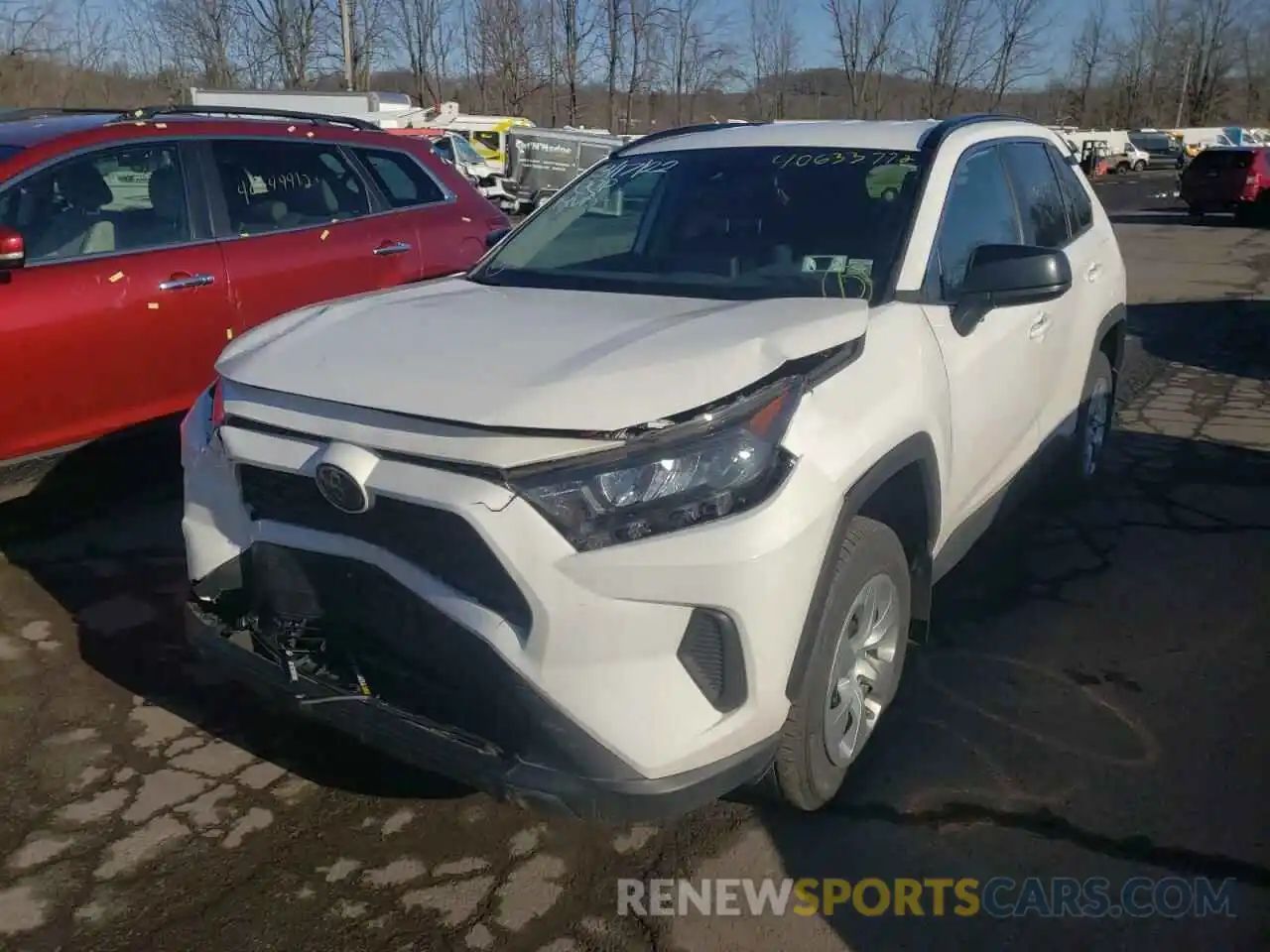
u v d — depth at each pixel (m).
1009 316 3.82
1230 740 3.39
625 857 2.90
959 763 3.26
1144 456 6.20
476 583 2.43
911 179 3.65
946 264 3.54
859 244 3.47
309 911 2.70
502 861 2.88
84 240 4.79
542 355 2.66
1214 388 7.93
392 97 23.95
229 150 5.43
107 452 5.04
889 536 2.97
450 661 2.49
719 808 3.07
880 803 3.08
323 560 2.65
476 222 6.62
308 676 2.75
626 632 2.37
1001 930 2.65
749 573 2.39
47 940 2.59
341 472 2.49
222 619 2.97
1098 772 3.23
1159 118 67.06
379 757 3.32
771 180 3.79
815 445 2.57
